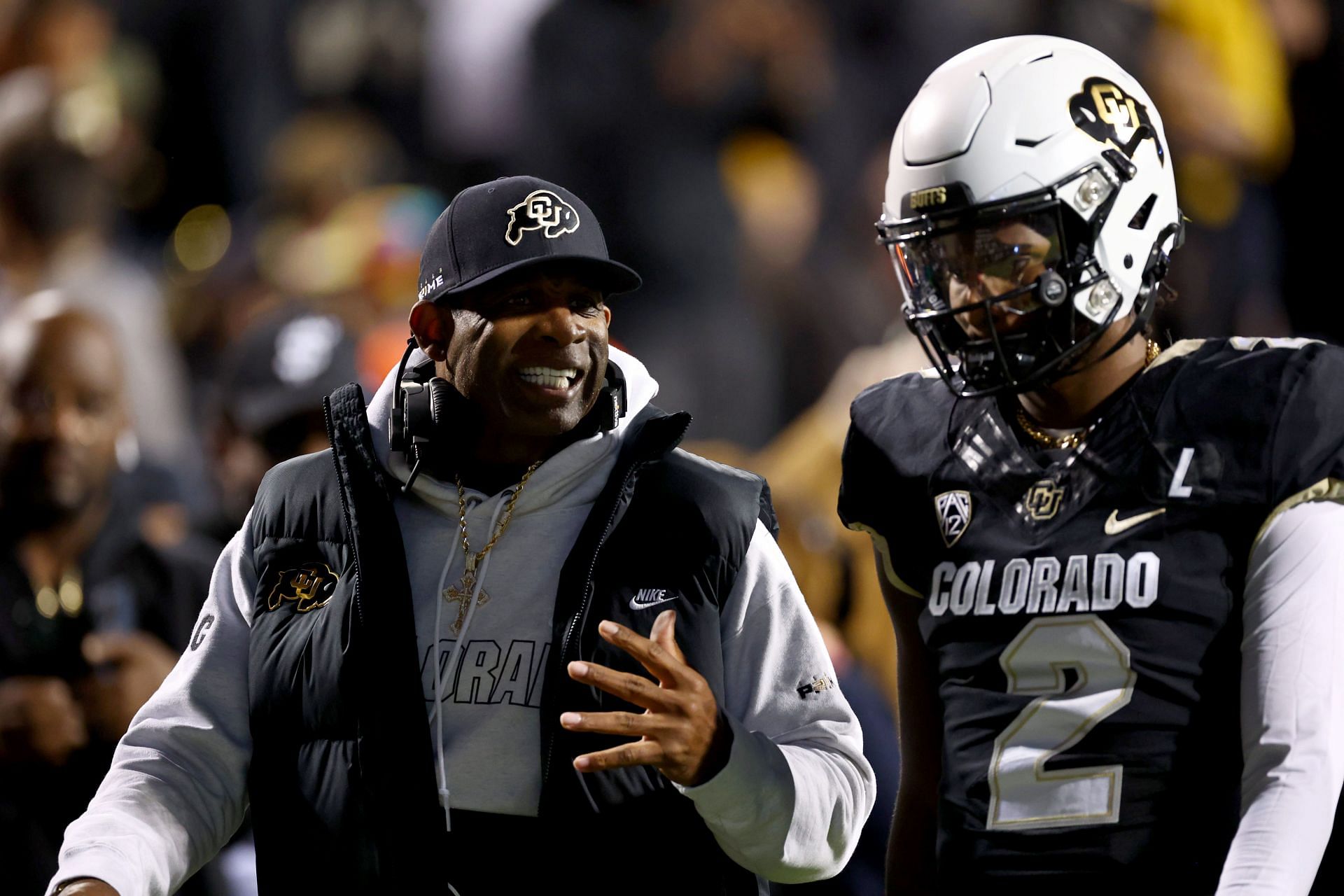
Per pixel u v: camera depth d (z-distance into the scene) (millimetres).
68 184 20922
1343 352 8531
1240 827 7961
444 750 9258
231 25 28328
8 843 11781
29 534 12461
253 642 9648
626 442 9648
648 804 9141
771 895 11797
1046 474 8703
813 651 9648
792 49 26656
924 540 8984
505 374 9258
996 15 27359
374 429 9828
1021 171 8477
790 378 25203
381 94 27875
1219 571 8320
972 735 8625
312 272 23016
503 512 9578
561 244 9258
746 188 25797
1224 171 22125
